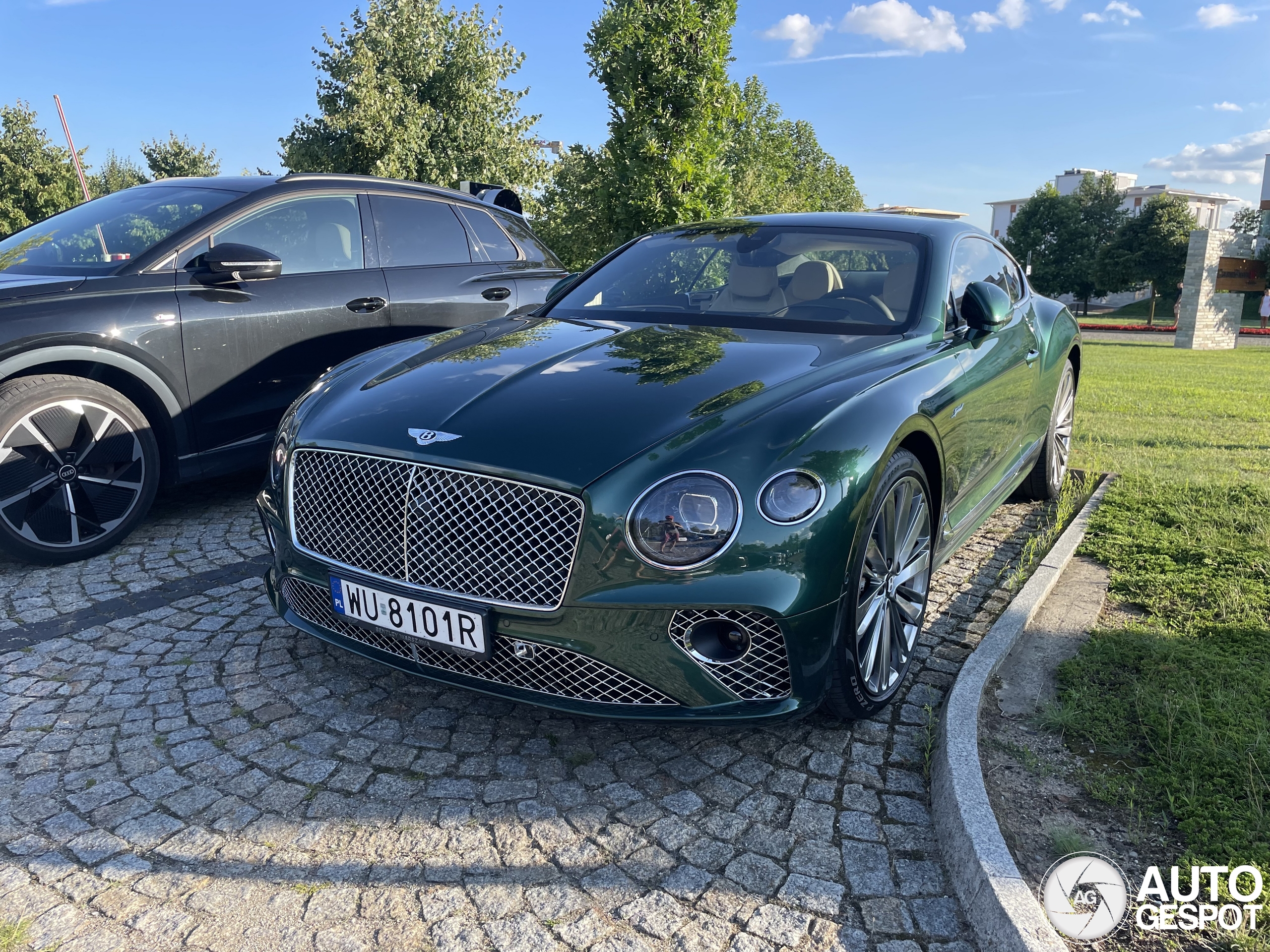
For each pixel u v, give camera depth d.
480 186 5.90
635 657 2.04
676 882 1.87
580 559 2.02
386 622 2.24
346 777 2.23
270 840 1.98
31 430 3.49
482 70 18.02
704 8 10.20
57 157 27.72
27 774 2.22
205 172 28.09
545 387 2.41
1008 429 3.64
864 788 2.22
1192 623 3.05
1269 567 3.54
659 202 10.29
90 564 3.69
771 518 2.02
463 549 2.12
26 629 3.06
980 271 3.71
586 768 2.28
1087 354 17.45
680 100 10.21
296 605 2.56
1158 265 53.66
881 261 3.29
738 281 3.28
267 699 2.61
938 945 1.70
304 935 1.70
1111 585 3.48
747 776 2.26
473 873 1.88
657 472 2.04
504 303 5.29
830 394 2.33
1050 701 2.55
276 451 2.62
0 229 26.70
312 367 4.39
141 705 2.57
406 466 2.20
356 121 16.39
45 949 1.65
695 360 2.56
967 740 2.22
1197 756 2.20
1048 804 2.06
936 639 3.08
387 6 17.55
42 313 3.49
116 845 1.96
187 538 4.03
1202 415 7.84
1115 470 5.33
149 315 3.76
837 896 1.83
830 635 2.15
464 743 2.39
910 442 2.53
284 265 4.36
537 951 1.67
